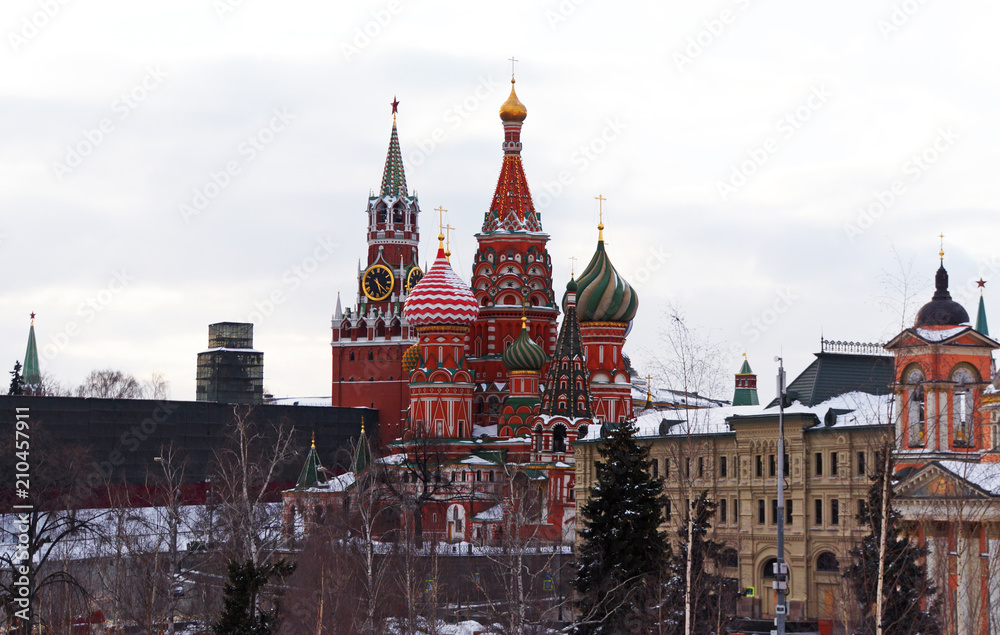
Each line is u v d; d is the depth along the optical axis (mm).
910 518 96375
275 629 78562
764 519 139250
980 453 113250
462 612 141375
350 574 121750
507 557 124625
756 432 140500
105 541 131125
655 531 94250
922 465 107000
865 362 142500
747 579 140000
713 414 154500
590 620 91562
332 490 199625
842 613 94000
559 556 142750
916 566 83562
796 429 135875
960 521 85375
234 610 76000
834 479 132250
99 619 117688
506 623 106500
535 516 175250
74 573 129500
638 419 166625
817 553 133500
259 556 105750
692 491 97438
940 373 117562
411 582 120938
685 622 82062
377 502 167000
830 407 136250
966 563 90000
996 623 87438
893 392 80562
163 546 126750
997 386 114188
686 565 86438
